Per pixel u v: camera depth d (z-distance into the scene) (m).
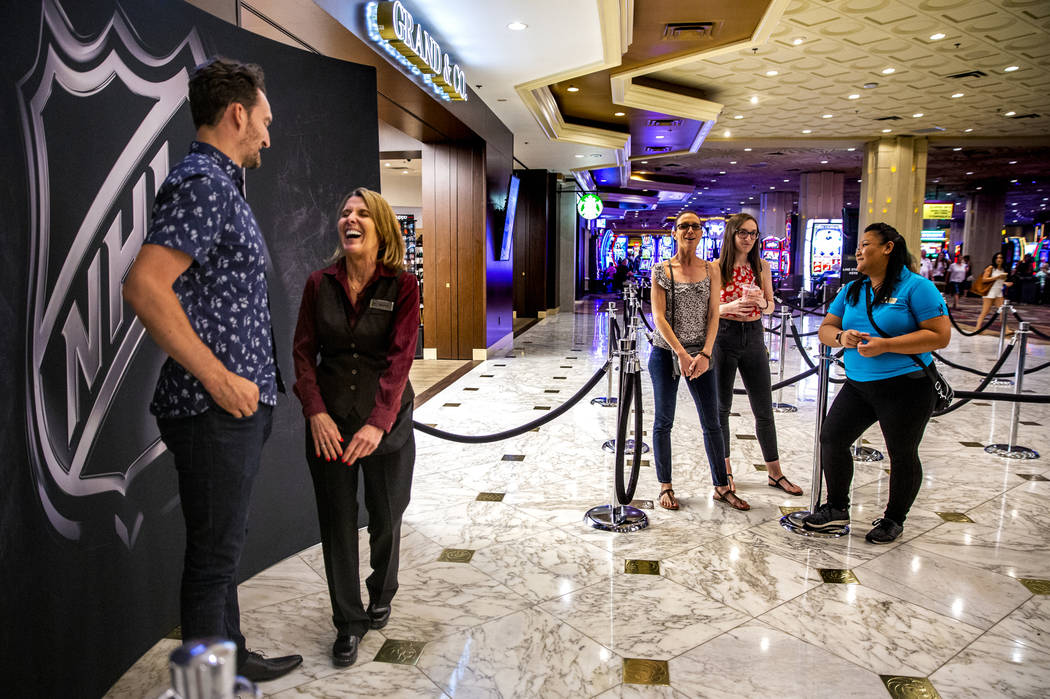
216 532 1.59
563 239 16.45
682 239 3.08
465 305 8.55
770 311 3.55
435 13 5.01
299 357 1.95
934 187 21.19
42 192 1.61
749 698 1.82
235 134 1.59
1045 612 2.30
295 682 1.90
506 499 3.44
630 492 3.09
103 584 1.84
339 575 1.99
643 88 8.94
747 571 2.61
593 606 2.34
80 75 1.73
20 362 1.54
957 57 8.27
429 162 8.45
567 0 4.73
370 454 2.01
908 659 2.01
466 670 1.96
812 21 7.04
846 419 2.87
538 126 9.41
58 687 1.66
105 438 1.85
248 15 3.33
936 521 3.13
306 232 2.69
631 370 3.01
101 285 1.82
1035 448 4.39
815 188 18.66
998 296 12.18
